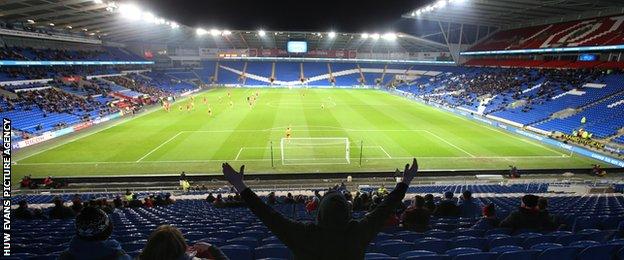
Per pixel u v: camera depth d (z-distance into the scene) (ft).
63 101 148.05
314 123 141.18
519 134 123.85
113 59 226.99
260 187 77.51
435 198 55.77
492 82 196.44
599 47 150.51
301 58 323.57
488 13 187.52
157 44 294.87
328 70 320.29
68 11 143.74
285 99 217.15
